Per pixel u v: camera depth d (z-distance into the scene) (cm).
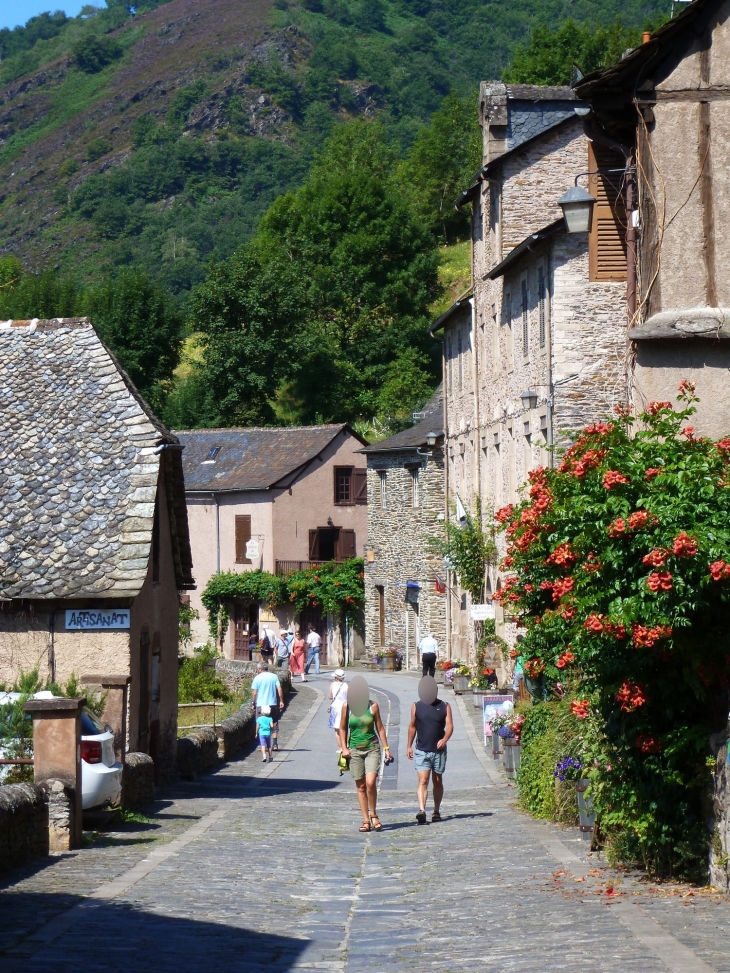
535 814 1627
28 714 1522
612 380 2686
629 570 1027
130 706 1948
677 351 1520
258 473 5903
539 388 2872
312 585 5603
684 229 1523
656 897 984
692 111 1533
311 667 5438
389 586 5275
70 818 1312
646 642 988
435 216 9700
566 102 3584
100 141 18838
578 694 1253
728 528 998
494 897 1035
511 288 3212
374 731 1603
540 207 3338
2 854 1135
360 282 7831
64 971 752
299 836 1504
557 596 1088
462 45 18862
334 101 18275
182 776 2319
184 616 5016
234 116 18350
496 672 3494
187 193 16812
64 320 2334
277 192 16675
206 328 7500
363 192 8038
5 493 2084
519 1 18938
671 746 1040
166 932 898
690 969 714
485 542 3653
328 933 923
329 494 5941
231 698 3750
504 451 3347
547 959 776
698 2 1508
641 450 1075
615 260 2205
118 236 16238
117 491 2069
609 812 1142
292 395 7788
